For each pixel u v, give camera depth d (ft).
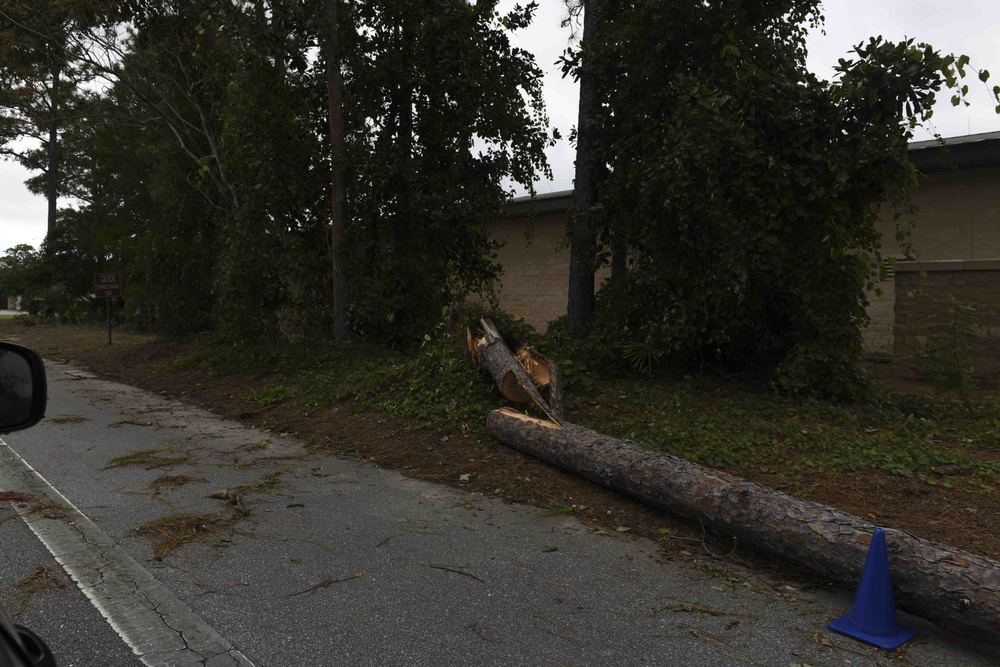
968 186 44.96
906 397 31.50
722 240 30.17
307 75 43.57
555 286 63.72
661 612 12.84
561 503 19.31
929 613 12.04
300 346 42.09
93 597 12.87
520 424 23.32
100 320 97.35
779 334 33.35
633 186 34.81
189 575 14.03
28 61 50.55
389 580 14.01
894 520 17.12
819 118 29.12
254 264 41.86
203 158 47.85
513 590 13.66
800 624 12.50
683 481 16.67
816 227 30.09
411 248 43.78
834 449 22.75
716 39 32.17
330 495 19.99
